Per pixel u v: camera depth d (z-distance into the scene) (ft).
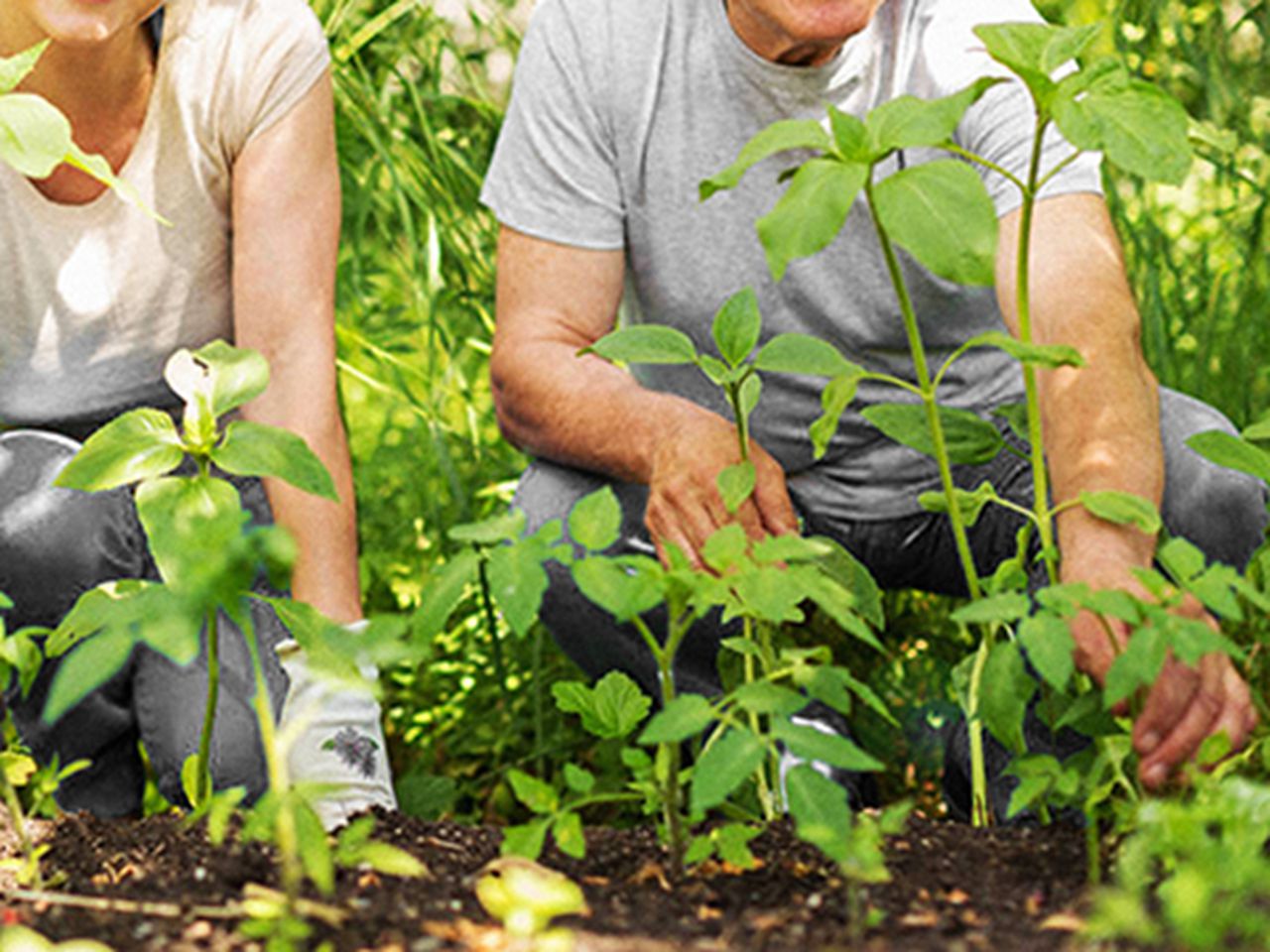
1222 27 13.44
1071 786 6.47
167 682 9.16
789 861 6.86
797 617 7.13
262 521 9.82
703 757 5.82
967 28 9.48
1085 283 8.29
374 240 14.08
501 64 14.46
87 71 8.59
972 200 6.03
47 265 9.11
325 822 8.02
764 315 9.92
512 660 12.13
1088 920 5.81
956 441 7.55
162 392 9.54
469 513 12.34
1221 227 13.65
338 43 13.08
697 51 9.62
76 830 7.40
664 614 10.01
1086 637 6.97
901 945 5.80
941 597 11.77
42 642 9.18
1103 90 6.28
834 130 6.26
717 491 8.66
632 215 9.90
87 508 9.08
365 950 5.79
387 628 5.82
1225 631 9.89
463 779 11.75
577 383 9.44
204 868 6.78
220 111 8.92
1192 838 5.53
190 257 9.23
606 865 6.97
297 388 8.93
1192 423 9.37
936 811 10.98
